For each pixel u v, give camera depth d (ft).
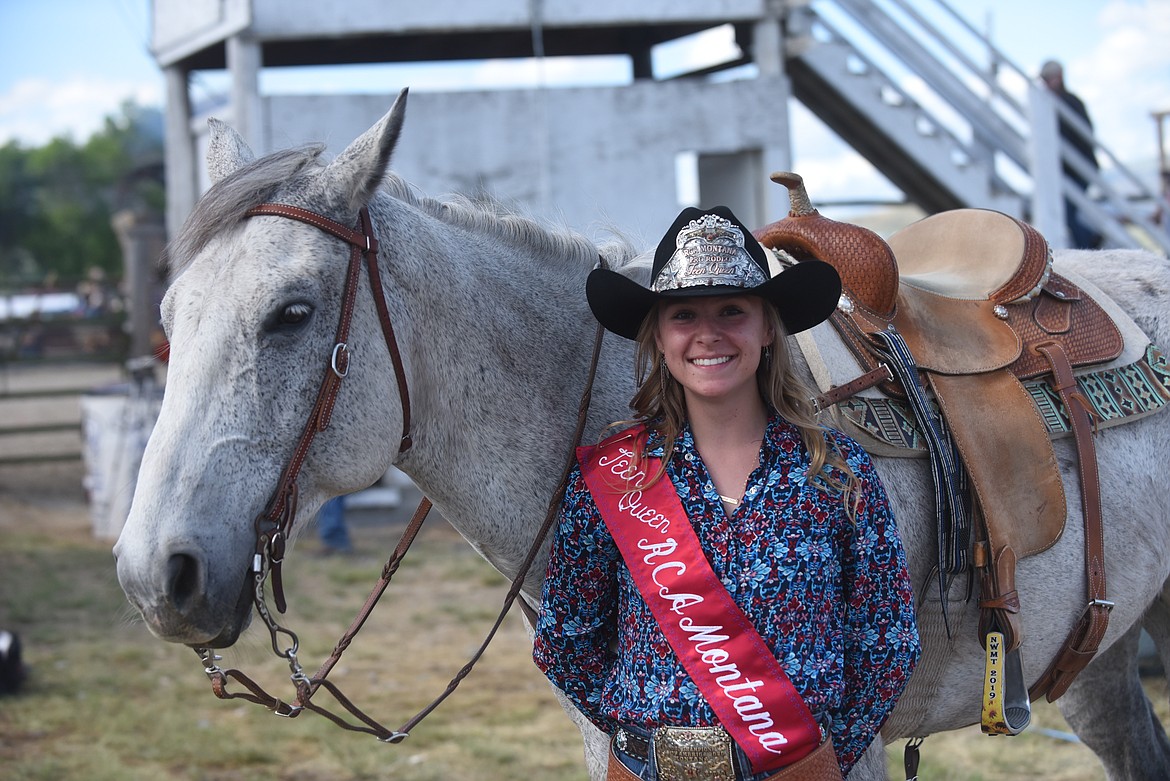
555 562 6.02
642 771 5.66
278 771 14.35
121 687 17.89
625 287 5.97
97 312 81.82
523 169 26.45
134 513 5.77
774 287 5.71
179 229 6.42
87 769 14.15
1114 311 8.46
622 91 26.66
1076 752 13.61
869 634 5.61
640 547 5.64
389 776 13.96
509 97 26.35
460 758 14.48
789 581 5.44
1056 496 7.36
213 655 6.25
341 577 24.62
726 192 28.84
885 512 5.68
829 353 7.21
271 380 6.07
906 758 7.82
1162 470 8.16
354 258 6.36
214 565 5.77
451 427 6.92
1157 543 8.12
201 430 5.87
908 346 7.45
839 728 5.64
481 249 7.22
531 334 7.14
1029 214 27.09
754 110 26.84
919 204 29.81
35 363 48.39
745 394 5.81
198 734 15.51
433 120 26.13
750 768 5.43
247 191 6.28
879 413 7.13
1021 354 7.76
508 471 7.01
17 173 191.62
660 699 5.57
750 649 5.42
